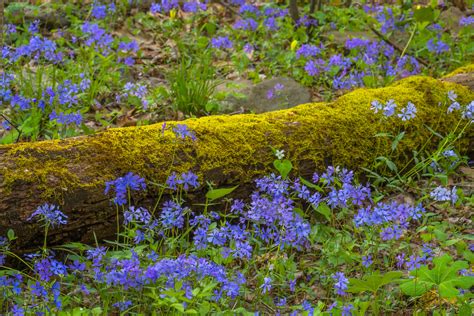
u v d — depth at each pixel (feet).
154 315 10.67
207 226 12.53
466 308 10.89
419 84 17.88
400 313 12.14
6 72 19.24
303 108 16.30
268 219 12.51
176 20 26.86
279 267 12.70
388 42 25.08
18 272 11.71
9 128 17.17
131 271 10.87
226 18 29.81
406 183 16.24
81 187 13.12
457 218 15.14
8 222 12.50
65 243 13.20
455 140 16.51
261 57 24.79
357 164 15.99
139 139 14.24
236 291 10.82
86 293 11.67
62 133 17.28
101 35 22.18
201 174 14.26
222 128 14.99
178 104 20.20
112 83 21.67
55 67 20.52
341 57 22.72
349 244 13.38
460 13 30.50
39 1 28.37
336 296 12.73
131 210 12.21
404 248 13.91
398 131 16.58
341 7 30.78
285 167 13.47
